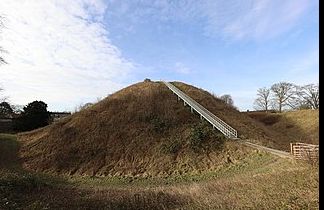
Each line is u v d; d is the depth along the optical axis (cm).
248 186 1609
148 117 4209
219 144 3450
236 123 4366
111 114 4419
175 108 4425
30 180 2062
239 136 3772
